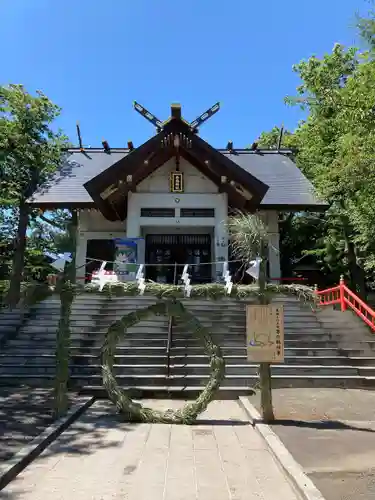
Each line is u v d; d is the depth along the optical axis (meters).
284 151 23.84
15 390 9.53
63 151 23.23
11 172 19.86
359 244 19.36
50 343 11.58
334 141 16.16
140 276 8.11
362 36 9.60
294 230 24.36
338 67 15.58
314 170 19.33
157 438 6.67
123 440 6.54
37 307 13.16
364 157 10.30
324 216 22.92
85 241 19.03
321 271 25.08
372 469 5.02
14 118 19.06
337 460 5.36
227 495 4.60
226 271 8.00
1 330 12.16
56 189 19.19
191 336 11.64
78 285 7.94
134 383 9.99
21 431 6.66
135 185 16.38
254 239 8.14
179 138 15.37
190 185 16.73
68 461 5.61
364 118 10.41
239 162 22.69
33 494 4.61
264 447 6.25
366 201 13.23
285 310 13.52
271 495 4.59
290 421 7.39
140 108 15.68
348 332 12.33
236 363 10.79
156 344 11.37
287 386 10.36
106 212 17.20
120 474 5.20
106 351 7.91
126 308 12.95
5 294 21.80
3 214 23.97
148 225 16.52
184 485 4.88
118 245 15.63
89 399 8.93
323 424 7.20
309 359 11.14
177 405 9.00
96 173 20.80
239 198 16.64
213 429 7.22
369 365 11.15
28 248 25.84
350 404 8.68
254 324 7.48
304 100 15.32
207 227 17.11
